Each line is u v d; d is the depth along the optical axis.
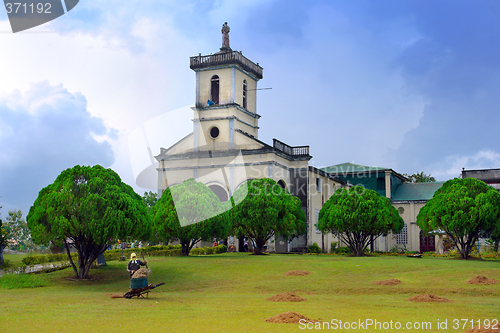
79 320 10.61
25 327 9.70
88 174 21.59
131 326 9.88
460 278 19.19
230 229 31.05
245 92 46.00
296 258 27.78
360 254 32.38
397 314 11.80
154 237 29.41
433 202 30.50
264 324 10.20
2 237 30.31
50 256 29.53
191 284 20.03
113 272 23.44
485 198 28.03
